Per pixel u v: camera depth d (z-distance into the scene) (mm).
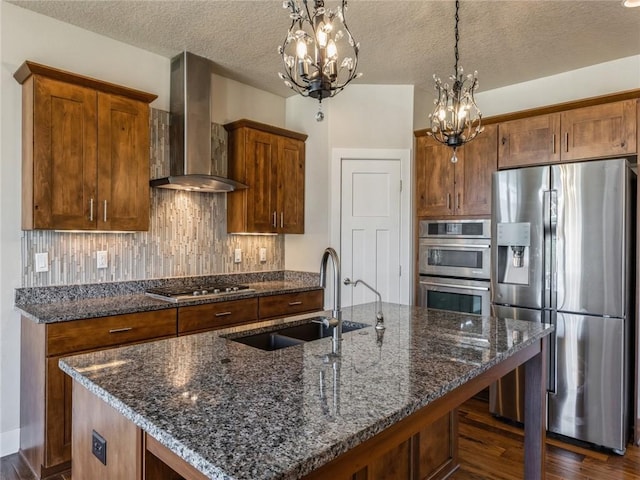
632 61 3414
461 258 3691
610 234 2715
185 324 2916
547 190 2943
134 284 3223
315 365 1466
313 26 1612
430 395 1209
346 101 4094
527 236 3029
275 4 2627
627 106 2857
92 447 1353
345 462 1025
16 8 2672
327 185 4121
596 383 2764
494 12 2705
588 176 2789
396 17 2773
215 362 1491
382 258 4078
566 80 3758
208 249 3734
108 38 3082
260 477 782
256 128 3775
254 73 3752
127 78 3189
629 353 2865
